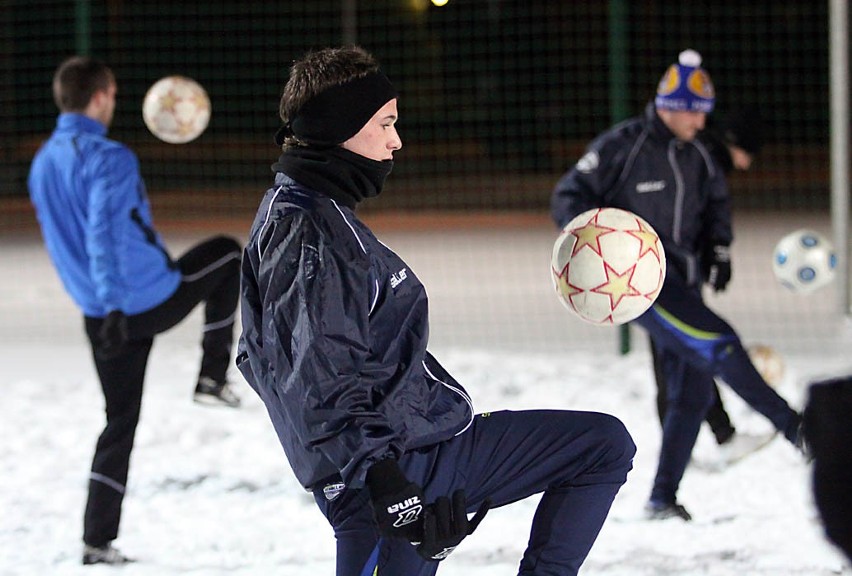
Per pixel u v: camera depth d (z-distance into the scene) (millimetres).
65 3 49688
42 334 25828
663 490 13320
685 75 13234
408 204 51219
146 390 19812
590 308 9680
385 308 7586
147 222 13031
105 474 12133
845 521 3629
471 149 56281
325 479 7641
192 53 54219
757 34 51094
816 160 55844
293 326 7254
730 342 12516
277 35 55969
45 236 12758
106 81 12781
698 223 13812
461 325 25641
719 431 14172
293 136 7871
